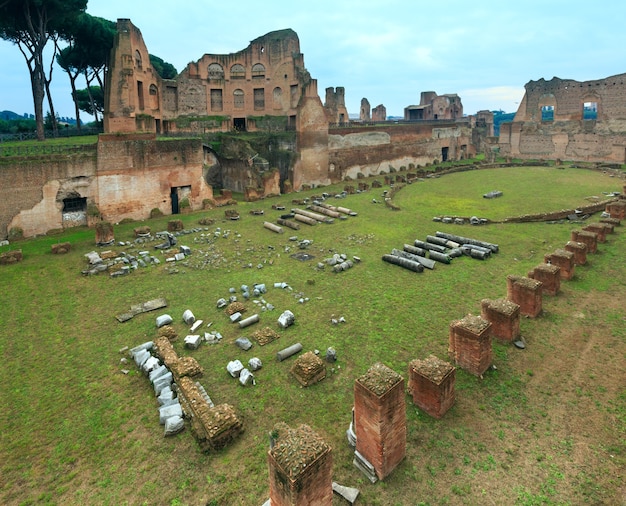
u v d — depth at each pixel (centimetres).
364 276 1689
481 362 1004
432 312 1356
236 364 1064
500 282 1580
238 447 826
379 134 4581
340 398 959
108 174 2598
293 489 589
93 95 5438
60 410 957
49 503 723
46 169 2372
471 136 6122
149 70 3978
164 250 2081
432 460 779
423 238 2200
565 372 1023
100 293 1595
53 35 3750
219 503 708
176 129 4256
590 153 5000
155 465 792
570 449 793
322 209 2792
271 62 4725
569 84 5216
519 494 704
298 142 3759
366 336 1221
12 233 2280
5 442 866
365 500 704
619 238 2002
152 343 1197
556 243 2012
